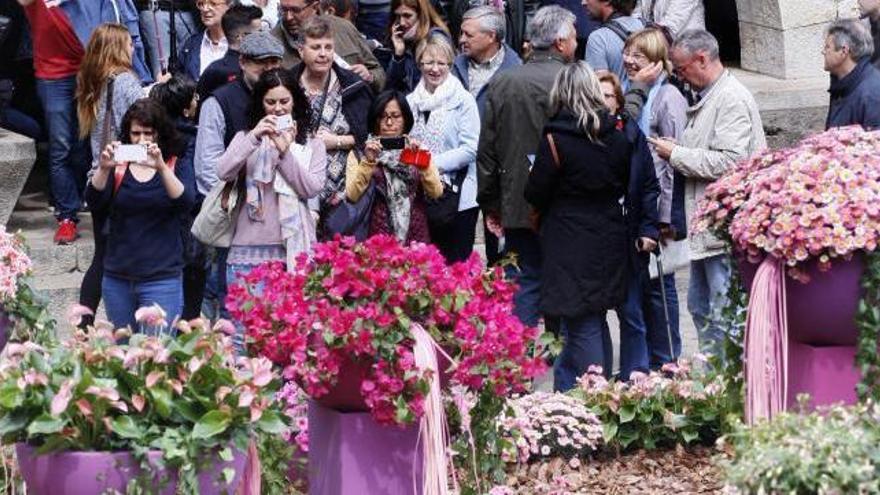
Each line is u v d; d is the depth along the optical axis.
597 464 12.59
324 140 14.48
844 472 8.43
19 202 19.34
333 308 9.89
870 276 10.73
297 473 11.23
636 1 17.70
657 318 14.98
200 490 9.15
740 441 9.06
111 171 13.80
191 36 17.48
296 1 16.02
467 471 10.70
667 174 14.62
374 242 10.05
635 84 15.23
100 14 17.45
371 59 16.53
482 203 14.88
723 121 14.16
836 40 14.93
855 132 11.09
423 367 9.88
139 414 9.09
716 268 14.05
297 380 10.12
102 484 8.97
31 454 9.08
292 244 13.17
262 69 14.23
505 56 16.19
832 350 10.99
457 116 15.29
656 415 12.72
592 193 13.49
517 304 14.70
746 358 11.02
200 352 9.24
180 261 14.09
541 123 14.54
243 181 13.22
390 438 10.23
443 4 19.00
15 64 19.38
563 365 13.87
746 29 20.81
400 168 14.18
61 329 16.67
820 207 10.67
